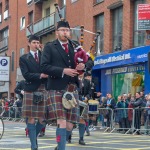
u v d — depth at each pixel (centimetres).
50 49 691
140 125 1838
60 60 691
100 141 1290
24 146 1090
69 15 3384
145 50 2298
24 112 830
